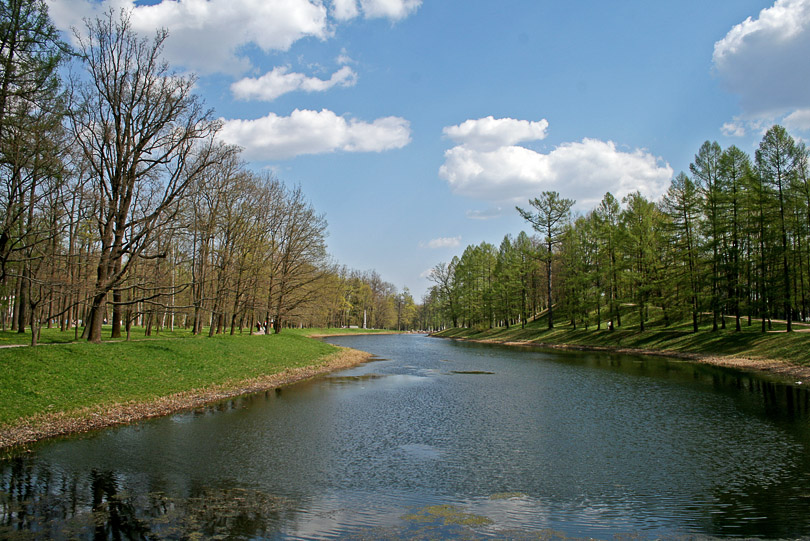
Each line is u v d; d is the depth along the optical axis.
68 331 36.50
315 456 13.05
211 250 39.03
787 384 25.44
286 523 8.68
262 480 11.07
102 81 24.38
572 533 8.47
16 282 30.09
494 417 18.12
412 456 13.16
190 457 12.70
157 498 9.80
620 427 16.55
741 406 19.91
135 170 26.08
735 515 9.29
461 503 9.87
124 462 12.11
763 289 38.41
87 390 17.64
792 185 35.81
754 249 39.78
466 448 14.00
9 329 36.38
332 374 31.06
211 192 37.16
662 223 46.50
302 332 89.06
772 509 9.58
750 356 34.66
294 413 18.45
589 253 58.94
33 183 20.36
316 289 54.94
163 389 20.27
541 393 23.53
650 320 56.62
